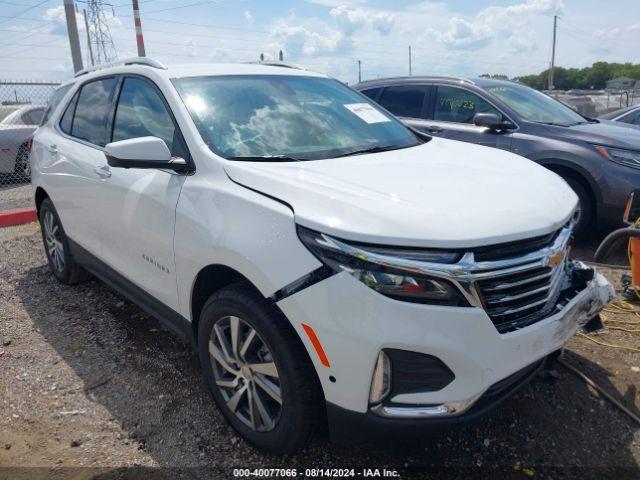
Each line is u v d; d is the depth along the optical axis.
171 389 3.13
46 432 2.77
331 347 2.10
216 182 2.64
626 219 4.04
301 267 2.17
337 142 3.15
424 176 2.59
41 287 4.64
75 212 3.93
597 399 2.98
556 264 2.35
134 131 3.35
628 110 9.56
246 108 3.14
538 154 5.53
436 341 2.02
